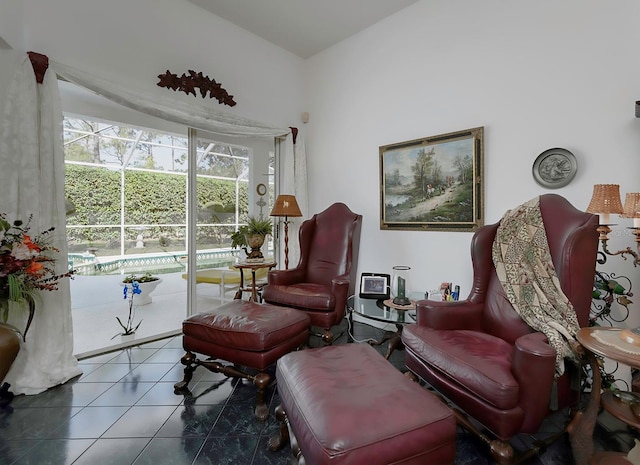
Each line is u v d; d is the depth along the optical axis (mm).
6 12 1992
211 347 1995
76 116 3137
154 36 2836
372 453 979
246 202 3719
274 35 3627
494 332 1960
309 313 2609
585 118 2102
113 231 5449
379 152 3311
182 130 3670
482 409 1413
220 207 3492
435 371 1688
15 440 1569
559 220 1820
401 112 3143
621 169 1978
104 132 4289
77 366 2295
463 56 2688
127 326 3156
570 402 1578
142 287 3961
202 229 3342
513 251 1945
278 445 1518
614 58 1993
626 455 1416
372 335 3115
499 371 1402
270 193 3926
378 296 2891
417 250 3027
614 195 1596
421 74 2979
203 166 3338
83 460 1444
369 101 3424
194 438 1604
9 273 1809
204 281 3369
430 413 1117
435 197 2869
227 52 3373
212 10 3201
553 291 1711
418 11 2994
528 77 2340
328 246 3332
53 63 2184
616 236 1982
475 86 2619
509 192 2443
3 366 1763
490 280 2090
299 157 3984
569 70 2162
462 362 1522
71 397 1956
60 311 2150
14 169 2018
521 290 1832
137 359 2496
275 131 3756
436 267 2893
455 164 2729
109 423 1710
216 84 3268
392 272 3221
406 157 3076
